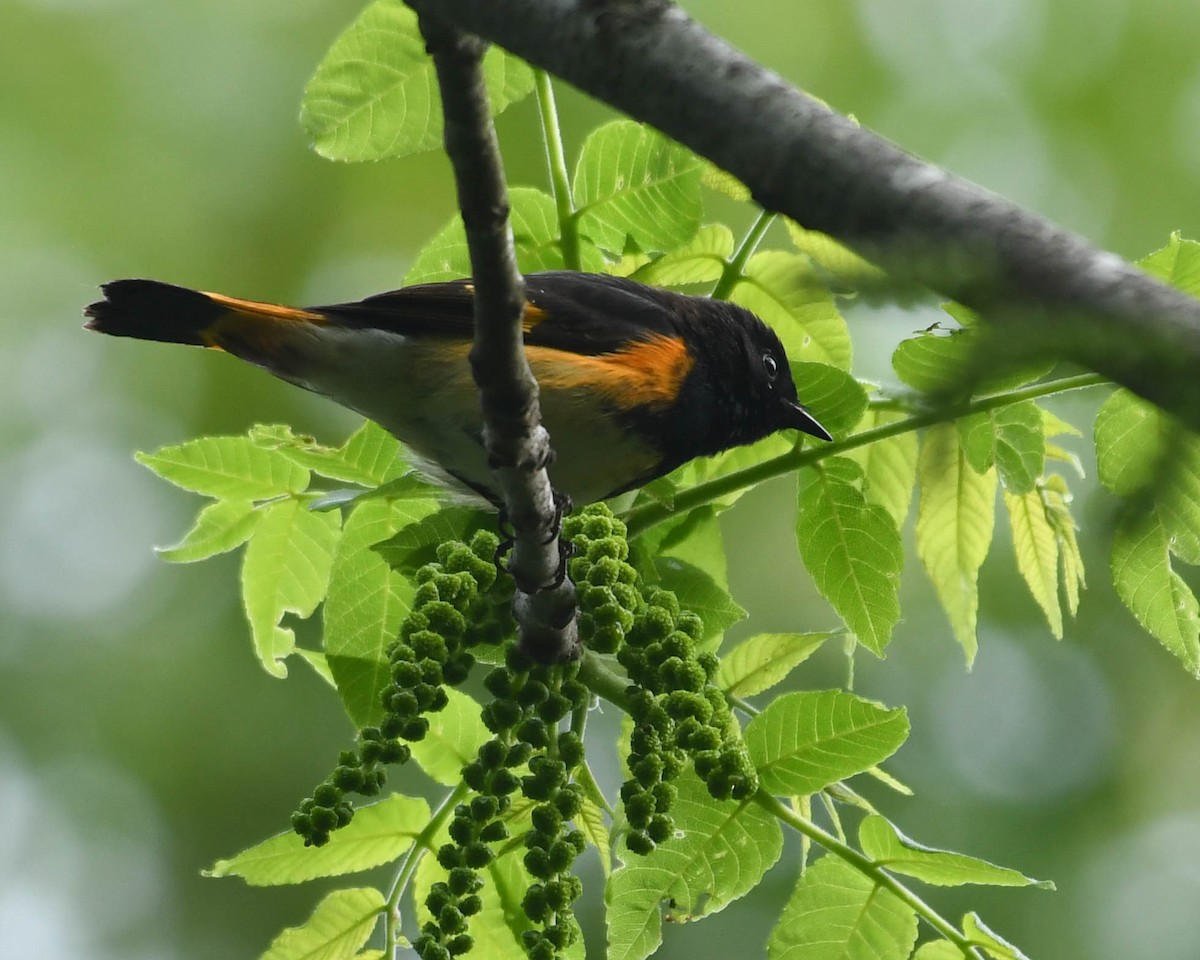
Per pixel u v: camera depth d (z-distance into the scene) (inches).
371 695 279.1
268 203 568.1
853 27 567.5
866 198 116.2
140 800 506.9
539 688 238.1
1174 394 97.5
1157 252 254.7
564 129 532.7
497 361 194.4
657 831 231.0
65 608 529.0
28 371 547.8
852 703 248.7
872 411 303.6
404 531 274.2
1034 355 104.2
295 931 253.6
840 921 252.4
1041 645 504.4
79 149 557.3
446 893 229.6
